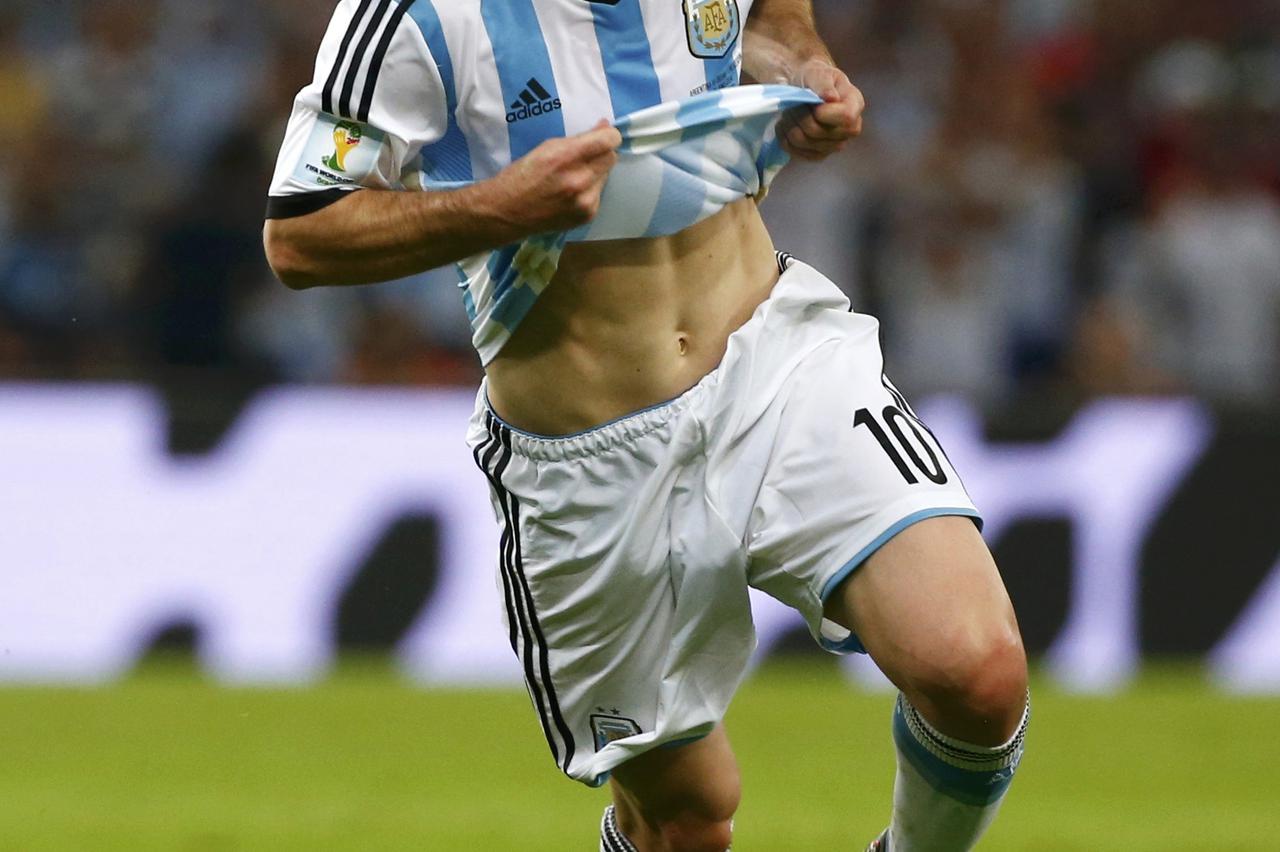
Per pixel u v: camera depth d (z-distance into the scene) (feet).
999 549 114.21
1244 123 157.38
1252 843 66.13
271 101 150.20
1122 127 156.04
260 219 141.08
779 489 43.62
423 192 41.83
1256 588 115.24
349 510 114.32
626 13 42.96
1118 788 78.54
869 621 42.22
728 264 45.55
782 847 63.57
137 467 114.21
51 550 113.80
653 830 49.24
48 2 159.02
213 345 140.15
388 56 41.65
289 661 113.80
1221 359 146.51
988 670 40.60
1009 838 66.80
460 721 96.22
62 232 143.33
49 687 107.96
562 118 42.80
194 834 66.39
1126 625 114.83
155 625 113.80
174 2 157.99
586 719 47.98
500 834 66.64
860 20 161.07
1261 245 148.36
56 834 66.44
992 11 162.30
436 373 140.05
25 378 115.14
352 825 68.33
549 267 43.65
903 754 44.75
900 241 144.25
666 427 44.45
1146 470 115.14
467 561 114.11
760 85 44.88
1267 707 102.73
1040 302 145.18
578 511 45.37
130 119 153.07
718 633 45.62
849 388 43.96
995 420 114.83
